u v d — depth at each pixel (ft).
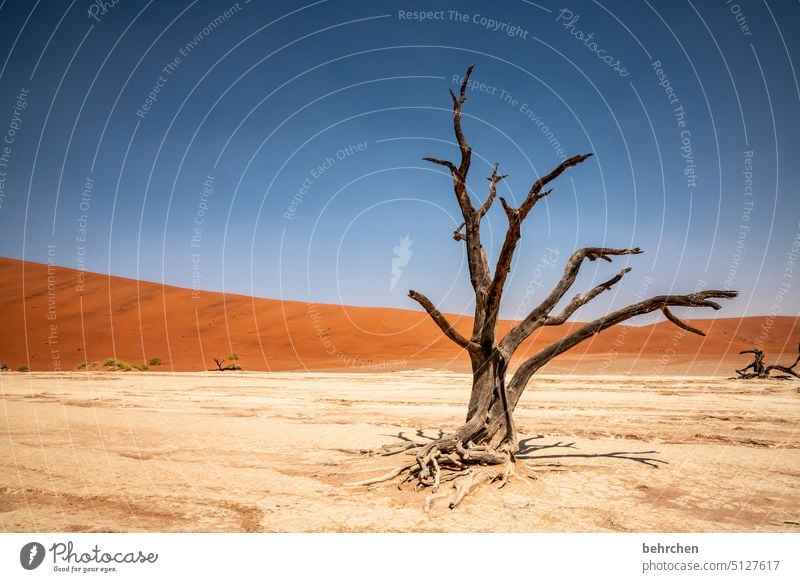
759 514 20.75
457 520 20.06
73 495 23.30
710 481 25.55
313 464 29.43
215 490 24.16
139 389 76.38
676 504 21.98
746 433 39.06
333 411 52.95
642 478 26.13
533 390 72.84
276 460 30.42
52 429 41.14
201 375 107.76
